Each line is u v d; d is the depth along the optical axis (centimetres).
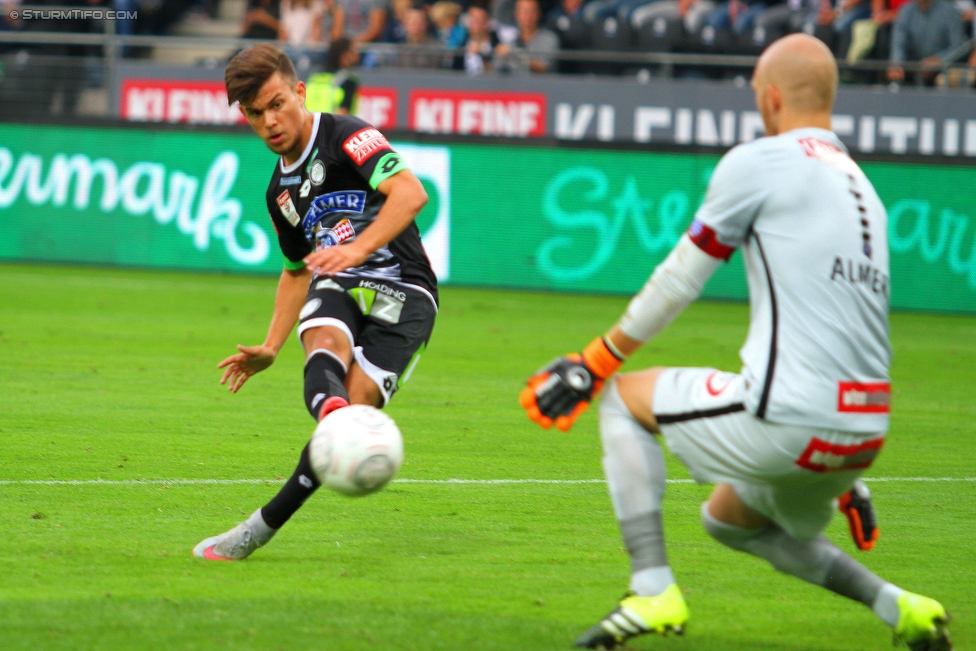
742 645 1048
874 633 1092
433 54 5591
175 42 5516
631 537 1005
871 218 972
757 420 940
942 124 4931
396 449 1095
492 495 1652
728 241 956
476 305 4331
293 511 1245
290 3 6353
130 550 1293
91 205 5072
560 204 4734
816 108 999
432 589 1179
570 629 1052
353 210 1376
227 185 4934
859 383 946
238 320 3694
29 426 2038
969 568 1338
